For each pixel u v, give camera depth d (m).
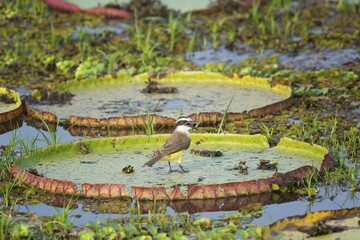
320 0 26.41
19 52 21.73
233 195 13.11
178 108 17.36
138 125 16.61
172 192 12.95
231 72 19.88
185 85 19.02
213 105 17.52
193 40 22.05
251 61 20.80
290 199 13.27
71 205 12.94
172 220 12.34
